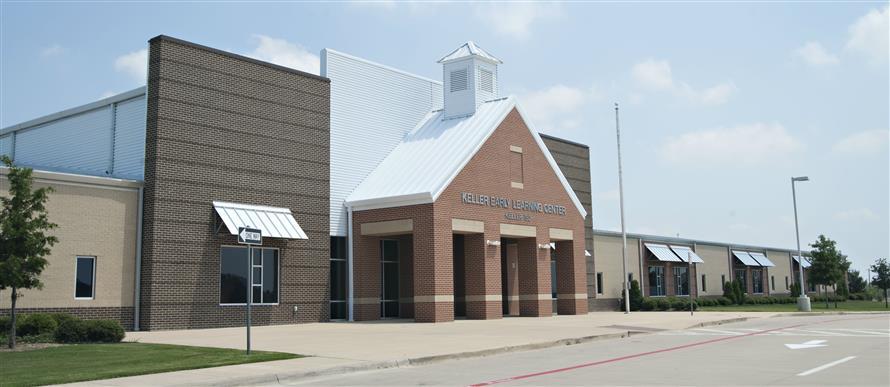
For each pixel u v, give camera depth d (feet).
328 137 112.57
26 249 63.87
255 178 101.24
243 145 100.22
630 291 176.55
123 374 47.39
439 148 119.75
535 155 129.70
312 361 54.95
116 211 88.17
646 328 92.58
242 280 98.94
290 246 105.09
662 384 43.78
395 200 110.01
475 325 98.37
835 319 124.47
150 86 92.43
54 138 111.14
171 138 91.97
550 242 133.39
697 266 224.74
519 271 128.36
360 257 113.70
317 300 107.96
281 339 74.79
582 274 137.39
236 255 98.58
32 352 60.39
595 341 78.48
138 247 89.56
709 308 191.42
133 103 98.17
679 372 49.70
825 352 63.41
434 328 92.43
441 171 111.55
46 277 81.30
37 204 65.57
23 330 72.69
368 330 88.89
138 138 96.32
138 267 89.25
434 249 106.11
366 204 113.39
